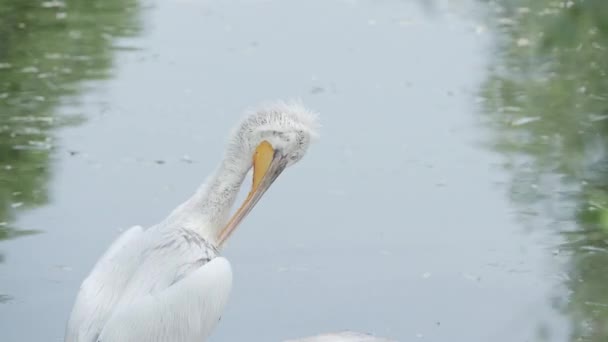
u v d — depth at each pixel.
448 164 14.03
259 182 8.32
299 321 10.17
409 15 21.42
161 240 7.99
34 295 10.53
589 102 16.03
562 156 14.10
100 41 19.39
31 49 18.69
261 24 20.88
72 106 15.96
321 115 15.75
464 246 11.74
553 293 10.68
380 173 13.76
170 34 20.02
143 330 7.49
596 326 10.00
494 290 10.80
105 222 12.22
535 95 16.50
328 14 21.64
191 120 15.53
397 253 11.61
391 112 15.95
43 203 12.67
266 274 11.11
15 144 14.43
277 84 17.19
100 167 13.80
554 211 12.48
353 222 12.34
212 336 9.88
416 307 10.48
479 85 17.08
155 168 13.82
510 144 14.61
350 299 10.61
